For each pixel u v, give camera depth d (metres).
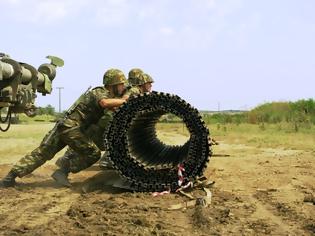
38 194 10.60
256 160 17.08
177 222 8.19
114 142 10.45
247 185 11.94
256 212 9.05
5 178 11.26
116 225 7.86
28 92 16.53
